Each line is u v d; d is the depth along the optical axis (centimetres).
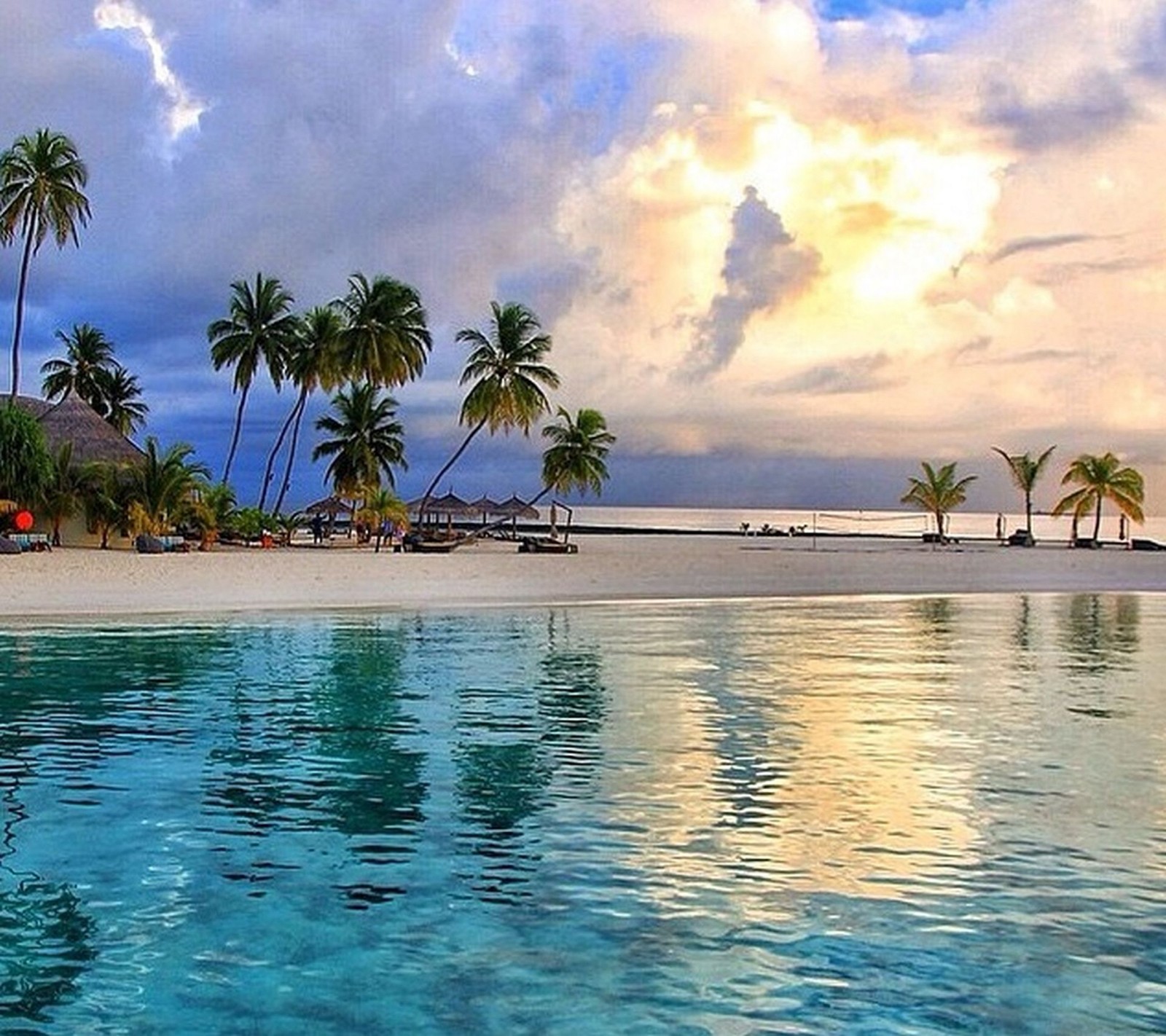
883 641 2108
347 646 1936
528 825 826
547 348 5334
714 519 18212
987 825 832
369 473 6259
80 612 2452
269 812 858
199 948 597
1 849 762
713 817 848
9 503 3966
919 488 7331
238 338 5816
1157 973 571
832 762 1038
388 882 700
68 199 4888
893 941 612
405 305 5531
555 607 2777
